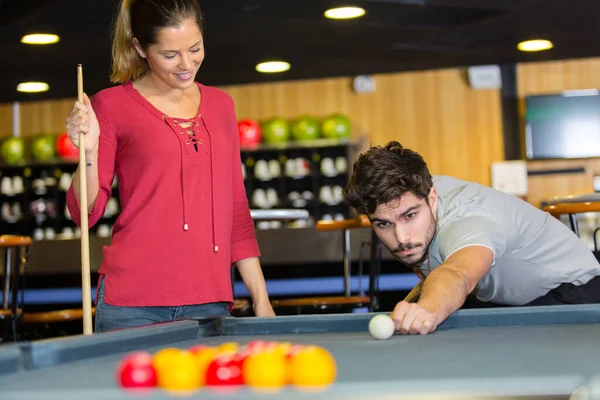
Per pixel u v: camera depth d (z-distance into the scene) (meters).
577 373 1.30
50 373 1.48
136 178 2.47
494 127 9.80
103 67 8.82
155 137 2.47
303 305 4.48
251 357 1.13
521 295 2.82
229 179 2.60
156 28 2.37
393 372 1.36
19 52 8.08
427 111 9.91
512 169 9.59
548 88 9.70
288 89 10.12
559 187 9.63
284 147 9.75
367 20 7.50
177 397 1.09
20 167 10.27
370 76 9.97
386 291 6.09
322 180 9.94
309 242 6.12
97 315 2.47
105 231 9.78
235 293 6.16
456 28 7.91
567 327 2.05
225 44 8.17
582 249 2.84
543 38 8.46
